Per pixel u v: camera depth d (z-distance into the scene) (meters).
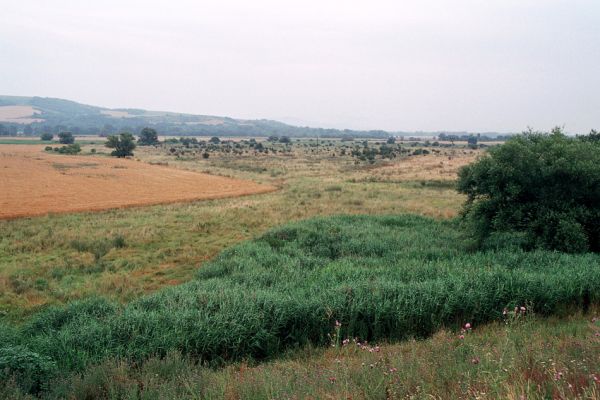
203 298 11.55
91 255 21.66
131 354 8.42
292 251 19.48
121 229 27.83
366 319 10.08
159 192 49.88
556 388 4.45
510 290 10.57
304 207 36.28
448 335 8.84
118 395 6.62
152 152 139.00
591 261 14.09
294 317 10.07
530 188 18.22
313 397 5.09
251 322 9.65
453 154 120.25
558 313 10.21
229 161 106.38
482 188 18.77
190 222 30.81
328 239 21.45
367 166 89.00
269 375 6.31
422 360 6.30
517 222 17.88
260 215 33.06
